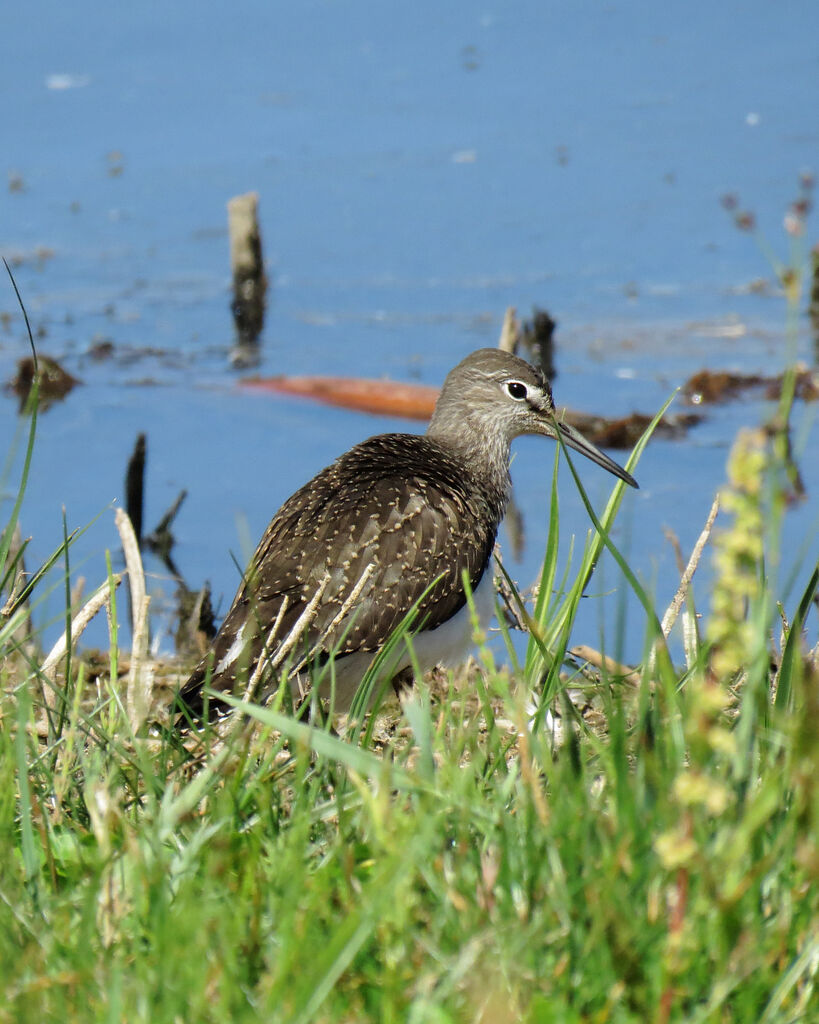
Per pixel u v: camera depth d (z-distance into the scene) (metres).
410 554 10.30
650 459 18.73
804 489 16.70
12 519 8.41
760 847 5.67
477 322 23.44
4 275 25.44
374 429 20.23
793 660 6.75
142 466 17.17
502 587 11.38
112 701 8.38
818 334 22.41
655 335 22.67
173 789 7.20
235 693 8.58
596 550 8.84
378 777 6.11
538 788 6.09
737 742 5.76
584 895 5.55
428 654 10.59
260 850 6.40
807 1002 5.32
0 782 6.65
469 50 32.12
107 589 8.98
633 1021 5.18
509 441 12.89
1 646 8.33
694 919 5.20
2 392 21.14
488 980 5.25
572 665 9.39
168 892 5.96
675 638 11.26
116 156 29.02
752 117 29.34
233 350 22.84
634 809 5.72
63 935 5.79
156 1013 5.13
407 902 5.48
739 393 20.42
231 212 23.88
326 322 23.53
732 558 5.02
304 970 5.20
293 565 10.04
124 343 23.02
